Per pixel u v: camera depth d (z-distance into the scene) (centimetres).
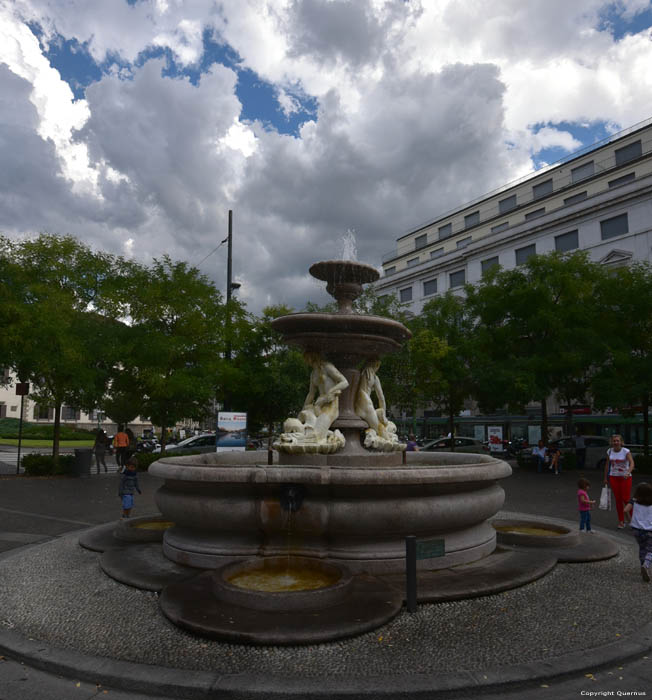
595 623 458
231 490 589
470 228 5072
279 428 3178
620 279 2234
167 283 1903
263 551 583
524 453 2291
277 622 427
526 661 384
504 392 2145
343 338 778
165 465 638
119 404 2458
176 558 620
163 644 412
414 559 484
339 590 469
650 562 586
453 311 2630
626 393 2014
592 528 936
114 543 738
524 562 622
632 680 371
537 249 3972
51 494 1370
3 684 371
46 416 5312
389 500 570
